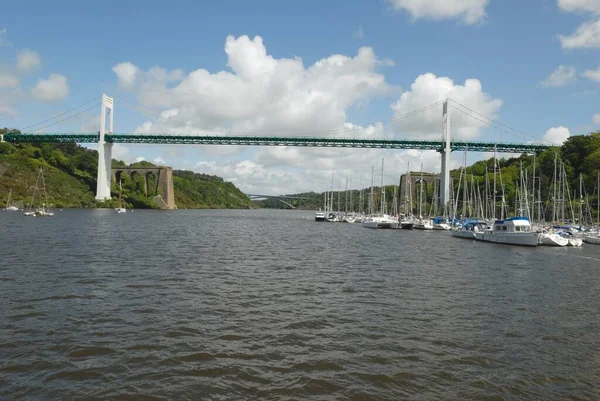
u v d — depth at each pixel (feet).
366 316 64.54
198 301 70.59
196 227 279.08
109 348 48.75
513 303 75.92
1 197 465.06
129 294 74.08
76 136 581.53
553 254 167.12
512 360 48.67
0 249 130.31
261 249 154.10
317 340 53.31
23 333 52.95
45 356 46.16
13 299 68.64
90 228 232.53
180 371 43.37
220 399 38.09
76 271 94.53
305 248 163.22
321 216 449.48
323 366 45.50
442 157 489.67
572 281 101.96
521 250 180.34
